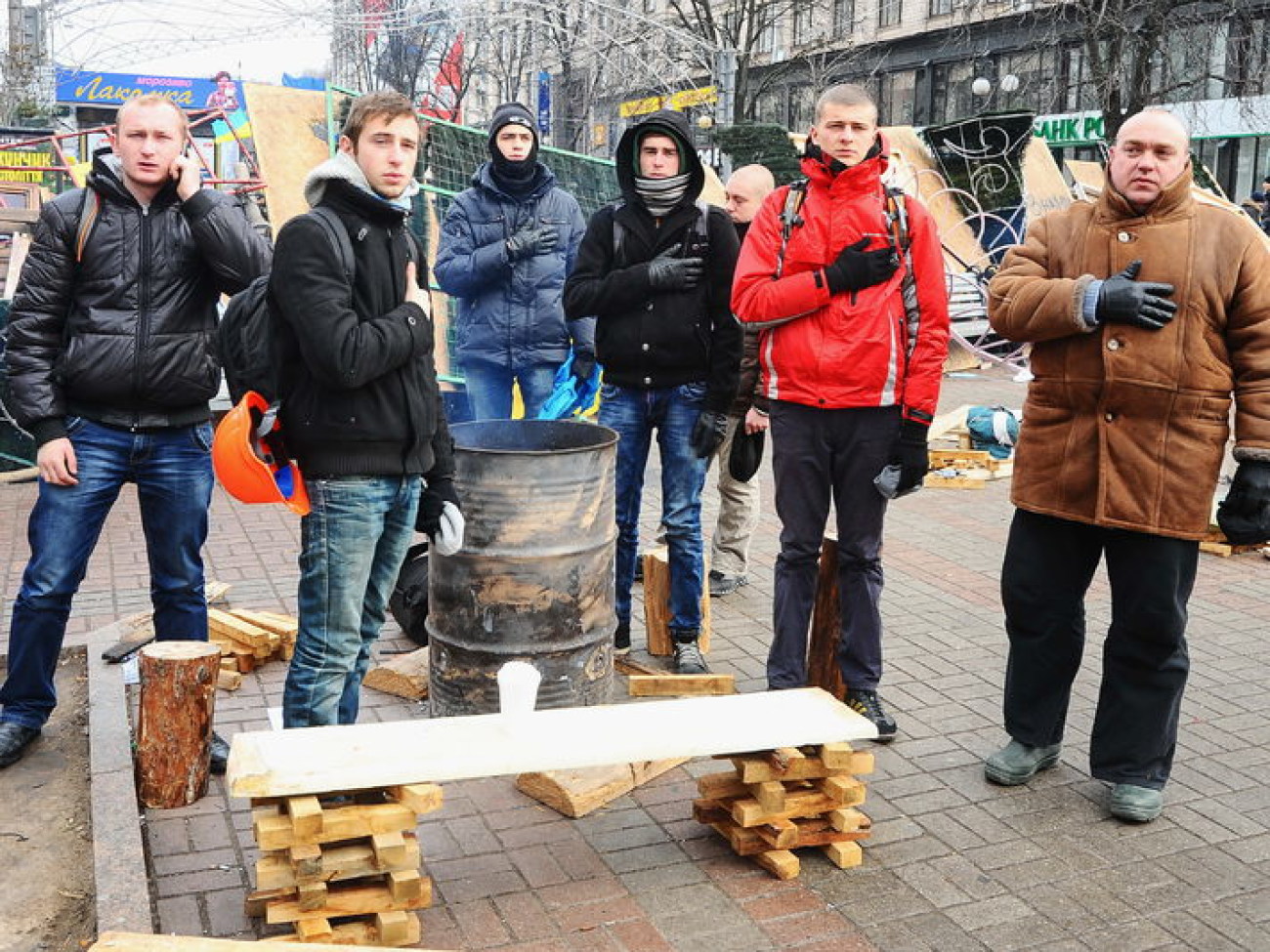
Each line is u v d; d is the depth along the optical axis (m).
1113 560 3.96
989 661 5.43
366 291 3.45
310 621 3.62
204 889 3.41
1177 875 3.59
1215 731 4.67
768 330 4.44
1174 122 3.72
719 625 5.89
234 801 3.94
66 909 3.39
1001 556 7.31
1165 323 3.75
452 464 3.90
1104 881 3.55
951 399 13.54
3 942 3.23
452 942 3.19
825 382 4.28
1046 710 4.19
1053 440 3.99
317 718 3.65
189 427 4.15
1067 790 4.16
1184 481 3.78
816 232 4.25
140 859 3.43
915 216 4.24
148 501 4.19
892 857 3.67
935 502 8.74
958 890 3.48
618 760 3.23
